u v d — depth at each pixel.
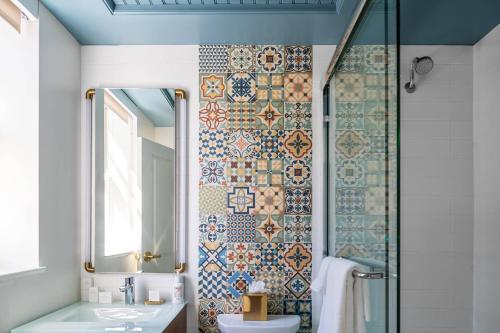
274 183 2.74
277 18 2.40
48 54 2.31
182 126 2.76
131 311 2.49
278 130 2.76
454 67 2.80
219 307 2.71
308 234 2.72
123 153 2.74
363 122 1.72
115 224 2.72
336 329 1.82
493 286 2.56
